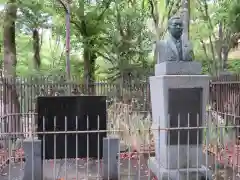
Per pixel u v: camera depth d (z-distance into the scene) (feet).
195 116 22.31
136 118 32.55
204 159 26.07
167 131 22.17
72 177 23.16
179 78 22.13
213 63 64.13
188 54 22.79
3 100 33.60
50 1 58.13
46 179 22.71
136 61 64.75
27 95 42.32
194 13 63.41
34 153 20.80
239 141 27.86
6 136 29.91
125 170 24.93
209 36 64.85
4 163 25.72
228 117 31.71
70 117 23.17
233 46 65.00
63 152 23.17
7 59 42.42
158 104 23.39
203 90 22.31
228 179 22.44
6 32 42.37
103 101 23.50
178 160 21.21
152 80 24.86
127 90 48.24
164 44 23.30
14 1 41.91
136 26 63.98
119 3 64.44
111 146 21.26
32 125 31.65
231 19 55.72
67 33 51.83
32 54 69.26
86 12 66.08
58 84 45.52
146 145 28.76
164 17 63.72
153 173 23.86
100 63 69.36
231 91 37.01
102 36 66.18
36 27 50.14
